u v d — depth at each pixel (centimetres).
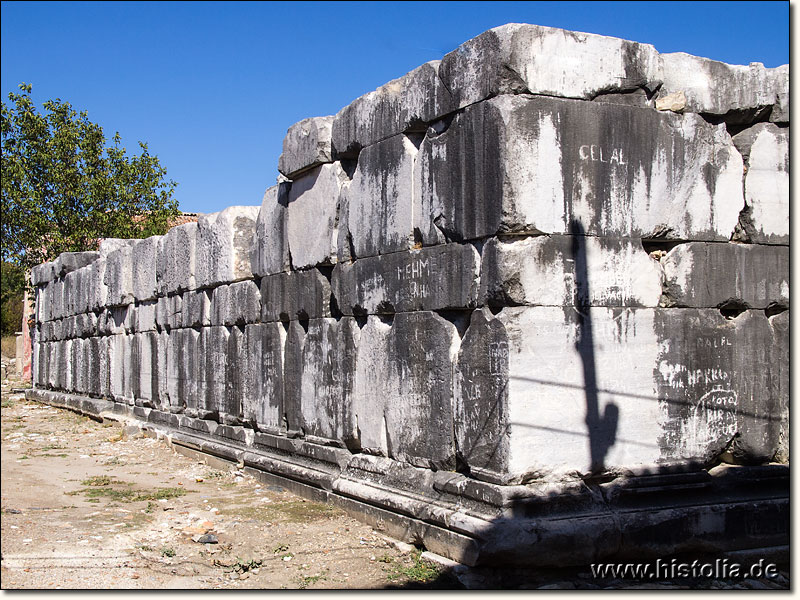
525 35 573
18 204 2122
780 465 657
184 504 807
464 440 605
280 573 579
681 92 635
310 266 845
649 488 593
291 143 861
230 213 1058
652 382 609
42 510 778
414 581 552
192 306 1178
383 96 714
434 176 645
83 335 1705
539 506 555
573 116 586
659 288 623
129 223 2244
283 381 908
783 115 670
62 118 2231
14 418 1597
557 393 574
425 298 654
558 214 580
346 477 746
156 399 1324
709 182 643
